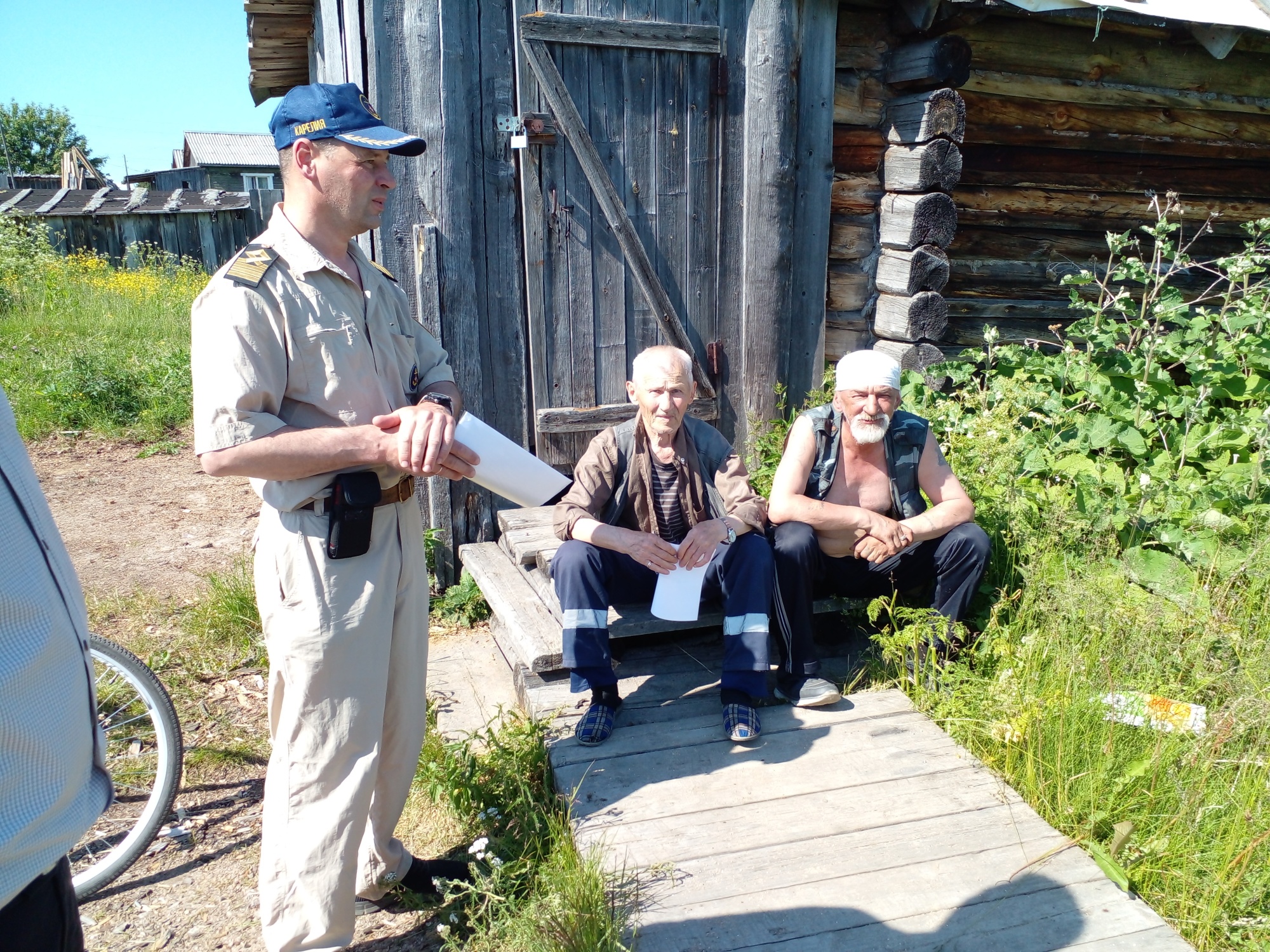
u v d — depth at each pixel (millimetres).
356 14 3791
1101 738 2643
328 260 2025
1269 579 3400
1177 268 5352
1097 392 4602
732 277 4453
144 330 10258
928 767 2719
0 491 1172
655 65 4102
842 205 4656
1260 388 4941
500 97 3928
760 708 3064
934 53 4262
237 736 3324
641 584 3186
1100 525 3600
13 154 50969
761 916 2146
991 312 5344
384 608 2088
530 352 4191
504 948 2258
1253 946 2125
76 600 1309
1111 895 2223
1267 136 5773
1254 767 2545
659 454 2979
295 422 2039
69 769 1209
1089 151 5383
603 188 4094
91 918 2516
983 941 2076
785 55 4215
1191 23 4668
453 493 4238
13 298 11000
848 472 3176
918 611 3111
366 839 2391
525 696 3217
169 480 6242
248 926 2480
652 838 2426
